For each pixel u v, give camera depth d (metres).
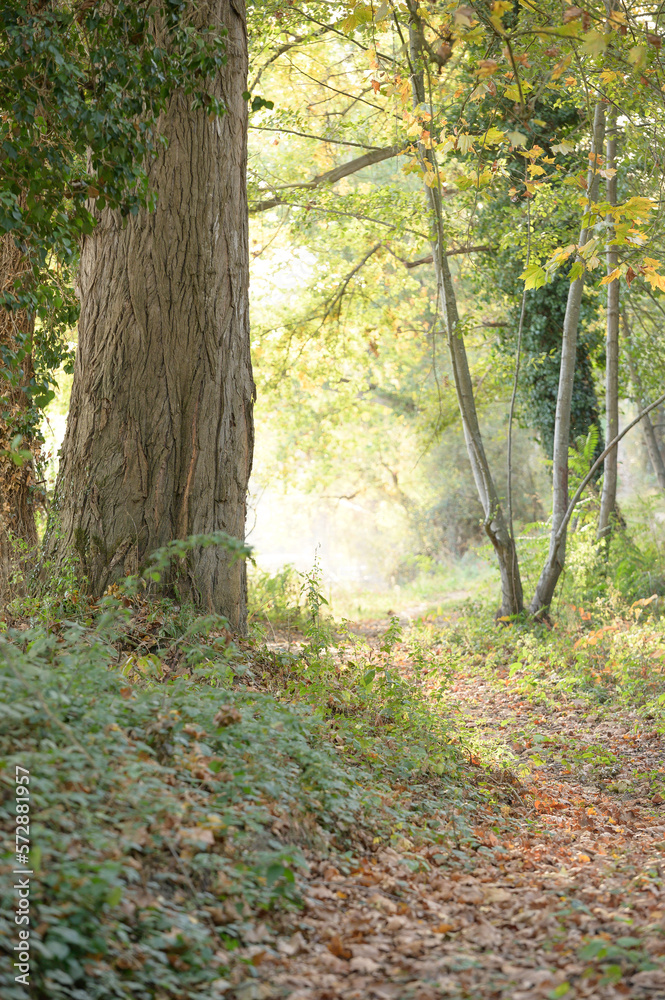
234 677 6.94
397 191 16.72
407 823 5.41
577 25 6.61
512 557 15.03
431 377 30.66
